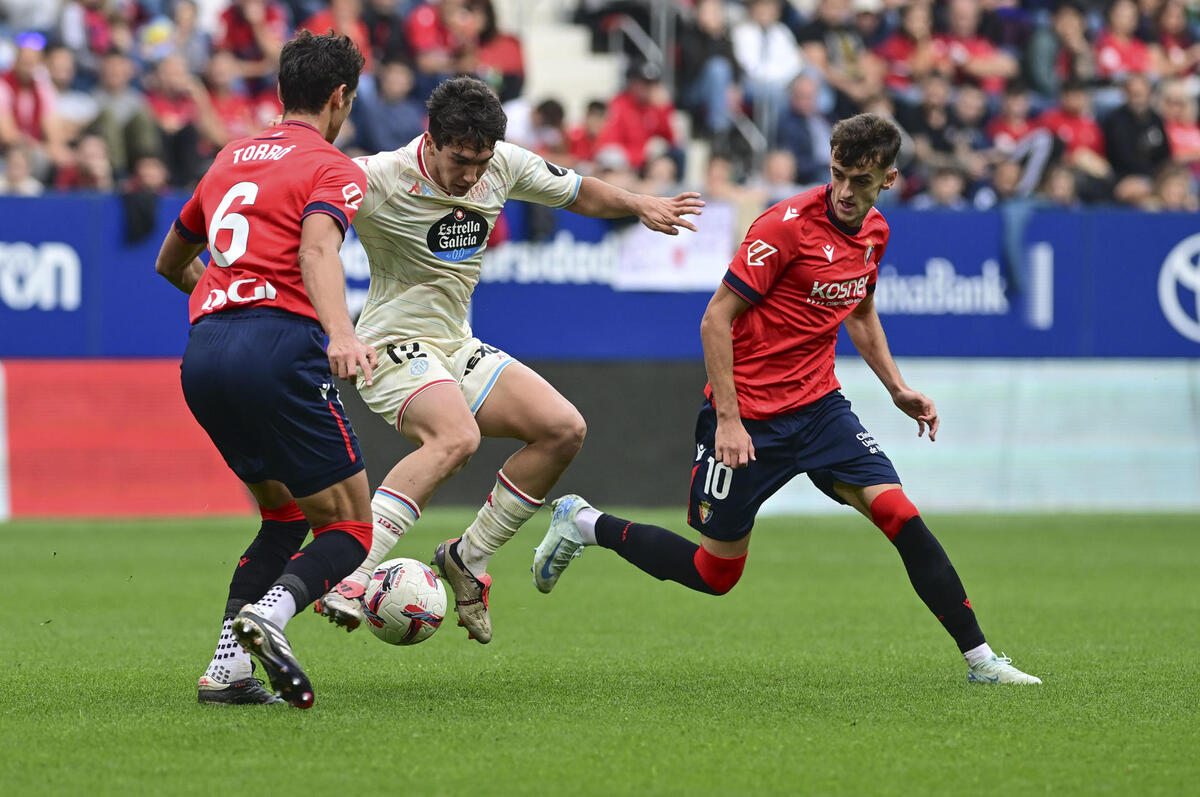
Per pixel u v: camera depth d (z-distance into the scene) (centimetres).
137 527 4012
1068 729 1527
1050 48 5803
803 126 5312
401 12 5391
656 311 4441
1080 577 3200
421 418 1784
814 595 2897
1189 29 6347
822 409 1864
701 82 5609
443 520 4128
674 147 5238
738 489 1873
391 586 1791
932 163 5244
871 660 2066
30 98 4716
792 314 1838
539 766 1334
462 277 1873
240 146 1611
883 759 1377
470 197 1828
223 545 3641
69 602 2709
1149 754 1405
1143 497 4791
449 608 2641
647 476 4456
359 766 1329
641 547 1961
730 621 2522
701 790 1252
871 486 1842
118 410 4184
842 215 1806
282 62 1627
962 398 4641
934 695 1744
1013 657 2098
